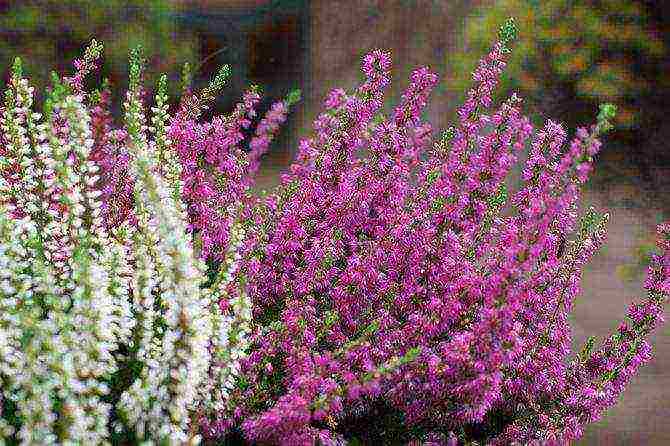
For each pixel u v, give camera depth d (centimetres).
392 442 104
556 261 107
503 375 104
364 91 107
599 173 167
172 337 94
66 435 92
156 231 98
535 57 172
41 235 101
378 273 103
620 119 167
